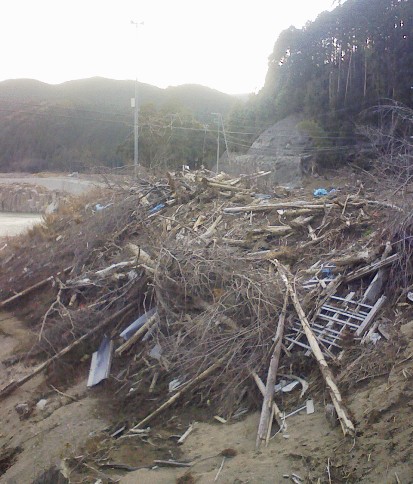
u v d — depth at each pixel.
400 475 5.18
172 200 16.22
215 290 9.75
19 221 38.59
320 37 40.62
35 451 8.48
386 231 9.79
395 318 7.96
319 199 13.77
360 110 35.34
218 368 8.45
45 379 10.88
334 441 6.09
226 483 6.00
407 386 6.20
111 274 12.49
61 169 62.94
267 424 6.92
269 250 11.55
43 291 15.23
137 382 9.28
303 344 8.10
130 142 40.00
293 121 41.81
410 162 12.12
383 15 35.00
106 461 7.25
